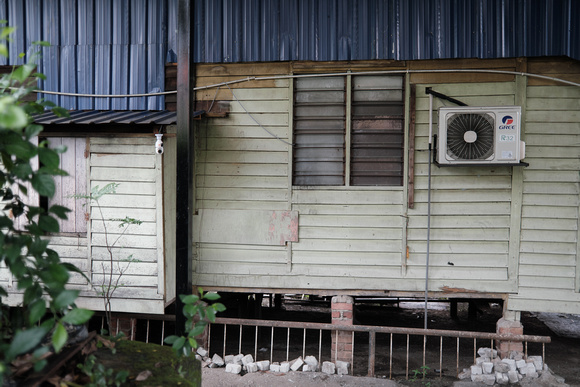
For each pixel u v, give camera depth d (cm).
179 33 457
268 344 752
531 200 646
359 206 667
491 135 609
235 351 721
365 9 650
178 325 466
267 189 678
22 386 202
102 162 615
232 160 680
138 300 618
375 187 663
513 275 652
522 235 650
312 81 672
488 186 649
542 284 650
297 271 677
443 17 641
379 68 658
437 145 646
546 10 626
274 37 663
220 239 682
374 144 668
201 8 673
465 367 662
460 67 648
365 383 601
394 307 941
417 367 666
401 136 665
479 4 636
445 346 752
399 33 648
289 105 670
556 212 644
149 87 685
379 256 667
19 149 190
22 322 240
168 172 627
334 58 655
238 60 670
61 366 242
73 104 696
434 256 661
